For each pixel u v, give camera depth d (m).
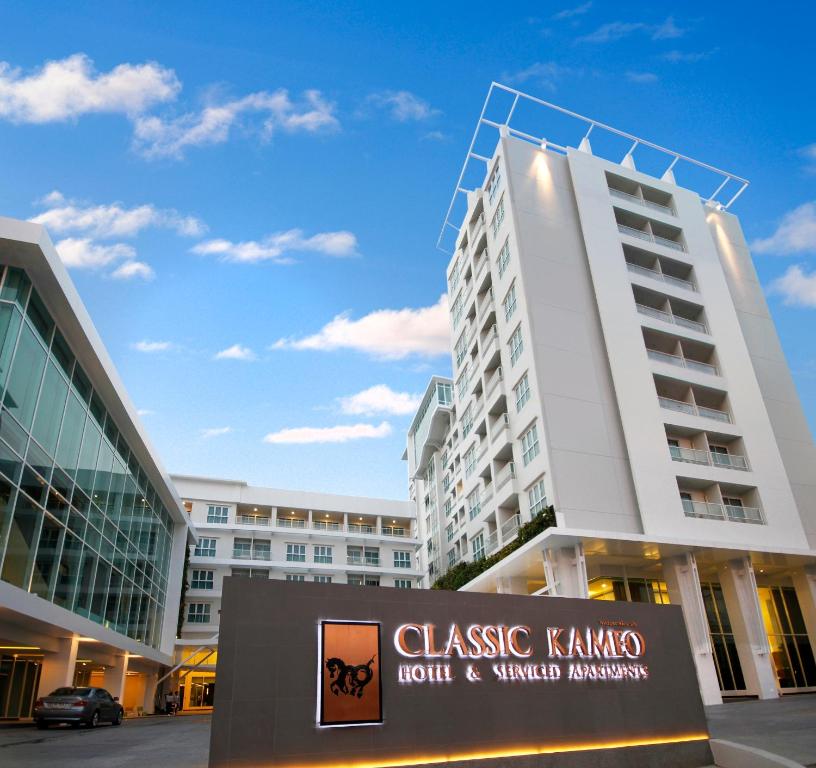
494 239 40.62
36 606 20.39
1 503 18.61
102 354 25.09
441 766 11.37
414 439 75.00
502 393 37.19
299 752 10.38
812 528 36.06
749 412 36.81
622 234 39.16
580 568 28.27
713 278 40.75
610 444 32.41
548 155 40.56
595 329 35.56
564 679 13.27
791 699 28.00
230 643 10.57
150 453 33.34
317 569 58.59
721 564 33.22
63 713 21.19
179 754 13.72
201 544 57.00
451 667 12.17
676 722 14.12
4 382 18.75
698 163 45.50
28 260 19.69
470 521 43.84
